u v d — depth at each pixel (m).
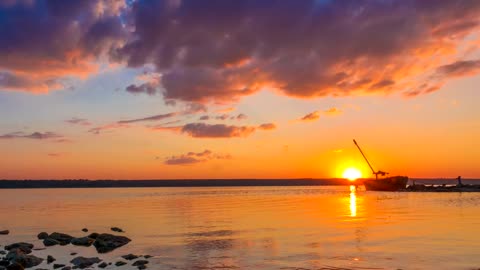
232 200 120.69
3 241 42.59
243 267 27.88
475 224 47.53
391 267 26.73
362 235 40.16
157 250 34.81
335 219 56.31
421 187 179.62
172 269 27.78
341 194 162.00
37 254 34.66
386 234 40.44
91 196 176.50
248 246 35.53
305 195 158.25
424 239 36.88
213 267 28.11
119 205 101.44
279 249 33.75
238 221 55.94
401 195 137.75
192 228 49.00
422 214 61.88
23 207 97.25
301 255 31.12
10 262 30.55
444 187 178.25
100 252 35.00
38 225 56.78
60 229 51.94
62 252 35.47
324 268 26.91
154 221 58.66
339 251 32.22
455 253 30.52
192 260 30.42
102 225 55.25
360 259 29.19
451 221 51.22
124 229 50.00
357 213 65.69
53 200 136.62
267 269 27.09
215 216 64.50
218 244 36.88
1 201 130.12
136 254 33.38
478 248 32.31
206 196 161.12
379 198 119.19
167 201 120.25
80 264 29.86
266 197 141.88
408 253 30.80
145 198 147.38
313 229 45.50
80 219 64.38
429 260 28.42
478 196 125.56
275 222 53.66
